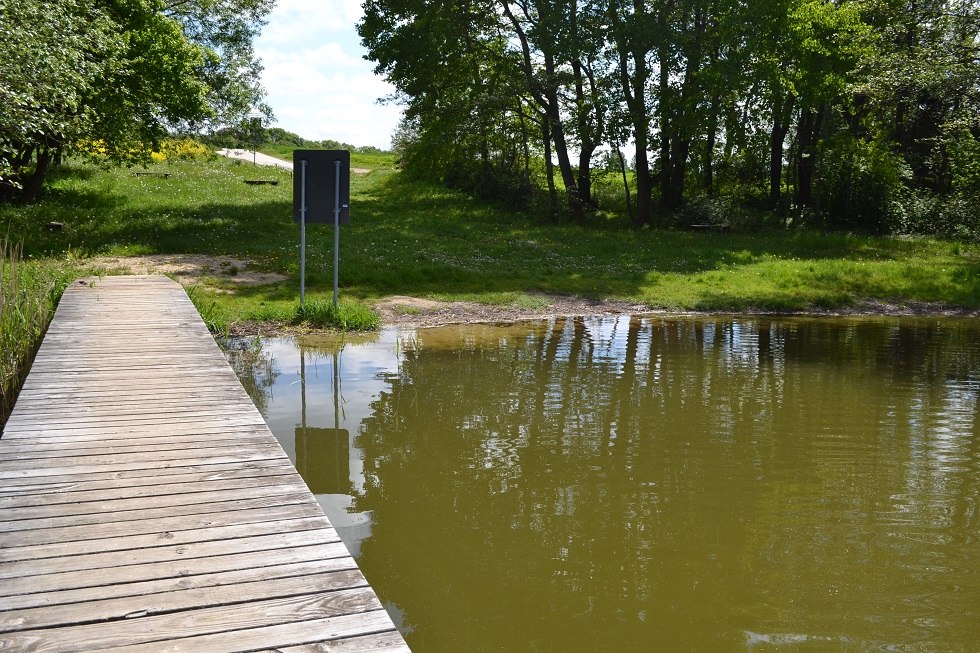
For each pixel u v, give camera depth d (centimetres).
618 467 624
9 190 2388
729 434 720
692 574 446
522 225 2894
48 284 1147
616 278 1817
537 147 3594
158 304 1141
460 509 532
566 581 436
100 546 362
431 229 2577
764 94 2864
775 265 1997
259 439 532
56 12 1379
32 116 1266
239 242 2012
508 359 1060
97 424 563
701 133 2853
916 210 3030
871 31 2853
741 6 2725
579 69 3159
